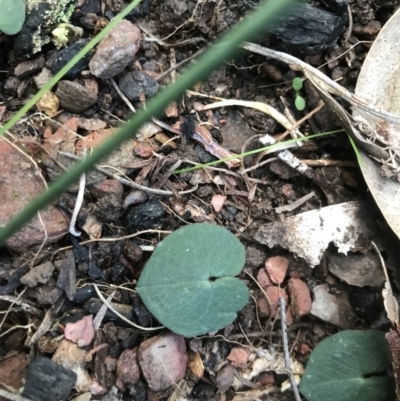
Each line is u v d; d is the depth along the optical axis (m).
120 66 0.09
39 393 0.07
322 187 0.09
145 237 0.08
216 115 0.09
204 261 0.08
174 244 0.08
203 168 0.09
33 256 0.08
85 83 0.09
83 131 0.09
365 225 0.09
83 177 0.08
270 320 0.09
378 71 0.09
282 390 0.08
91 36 0.09
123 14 0.07
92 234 0.08
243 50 0.09
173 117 0.09
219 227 0.08
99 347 0.08
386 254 0.09
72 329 0.08
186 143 0.09
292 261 0.09
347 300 0.09
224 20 0.09
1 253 0.08
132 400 0.08
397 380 0.07
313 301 0.09
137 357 0.08
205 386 0.08
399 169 0.08
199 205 0.09
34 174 0.08
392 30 0.08
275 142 0.09
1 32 0.09
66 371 0.07
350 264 0.09
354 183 0.09
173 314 0.07
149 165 0.09
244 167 0.09
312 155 0.09
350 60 0.10
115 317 0.08
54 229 0.08
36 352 0.08
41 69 0.09
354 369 0.08
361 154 0.08
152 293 0.07
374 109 0.08
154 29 0.10
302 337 0.09
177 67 0.09
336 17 0.09
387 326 0.08
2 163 0.08
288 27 0.09
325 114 0.09
